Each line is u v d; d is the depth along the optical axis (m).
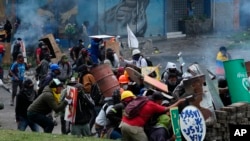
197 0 47.78
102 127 16.73
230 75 17.02
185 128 15.12
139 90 18.16
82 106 16.83
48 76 19.62
